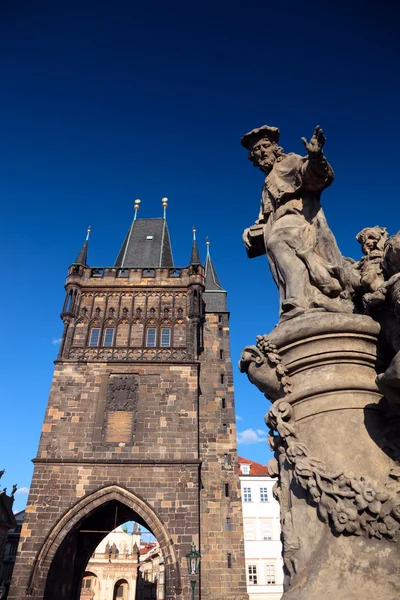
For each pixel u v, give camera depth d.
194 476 31.80
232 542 33.94
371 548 3.24
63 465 31.97
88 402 34.78
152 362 36.53
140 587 74.50
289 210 5.33
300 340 4.28
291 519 3.81
